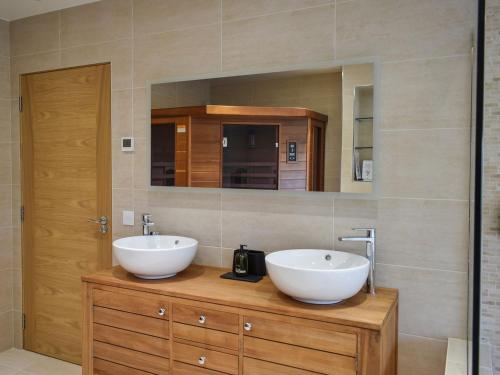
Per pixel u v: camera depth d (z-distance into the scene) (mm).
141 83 2643
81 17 2834
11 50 3133
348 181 2098
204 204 2477
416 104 1953
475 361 1101
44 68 2992
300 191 2209
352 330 1597
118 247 2111
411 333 1984
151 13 2598
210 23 2426
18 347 3191
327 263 2082
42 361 2984
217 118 2400
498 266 1505
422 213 1957
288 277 1694
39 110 3041
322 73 2145
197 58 2467
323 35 2145
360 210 2084
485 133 1489
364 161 2064
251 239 2350
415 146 1960
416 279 1976
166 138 2557
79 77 2871
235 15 2355
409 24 1960
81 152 2881
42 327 3090
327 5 2131
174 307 1963
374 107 2029
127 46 2678
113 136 2750
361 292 1947
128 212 2717
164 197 2596
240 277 2184
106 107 2773
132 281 2115
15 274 3189
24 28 3064
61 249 2990
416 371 1976
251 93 2312
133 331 2078
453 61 1882
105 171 2795
